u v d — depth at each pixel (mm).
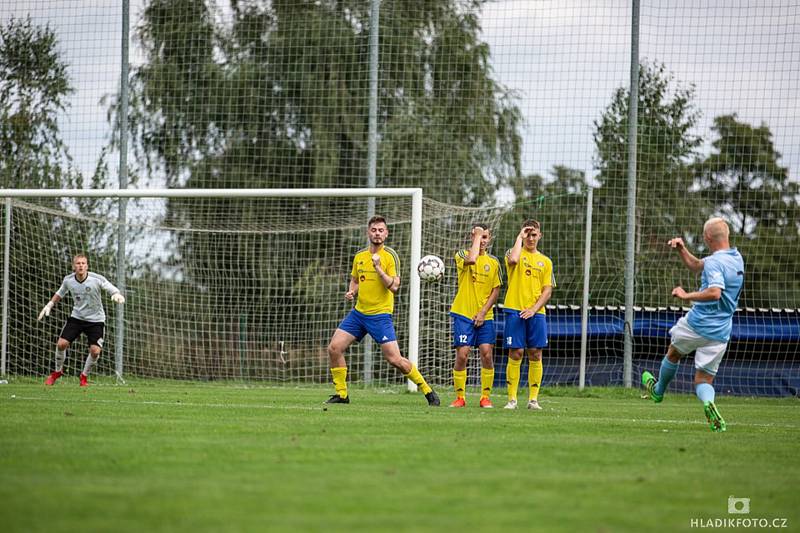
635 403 46844
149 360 65250
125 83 60750
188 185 74000
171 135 73625
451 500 14555
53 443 20453
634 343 59688
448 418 29812
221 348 67188
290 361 66562
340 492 15039
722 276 26922
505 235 71875
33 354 63688
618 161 66688
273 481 15969
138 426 24625
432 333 58531
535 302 37188
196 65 73500
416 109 73062
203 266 71375
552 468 18203
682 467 18828
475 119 73188
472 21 73688
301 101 74812
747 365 60344
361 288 38406
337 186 74750
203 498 14305
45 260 65688
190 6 74125
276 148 74500
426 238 59562
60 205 68812
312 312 70312
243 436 22609
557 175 72688
